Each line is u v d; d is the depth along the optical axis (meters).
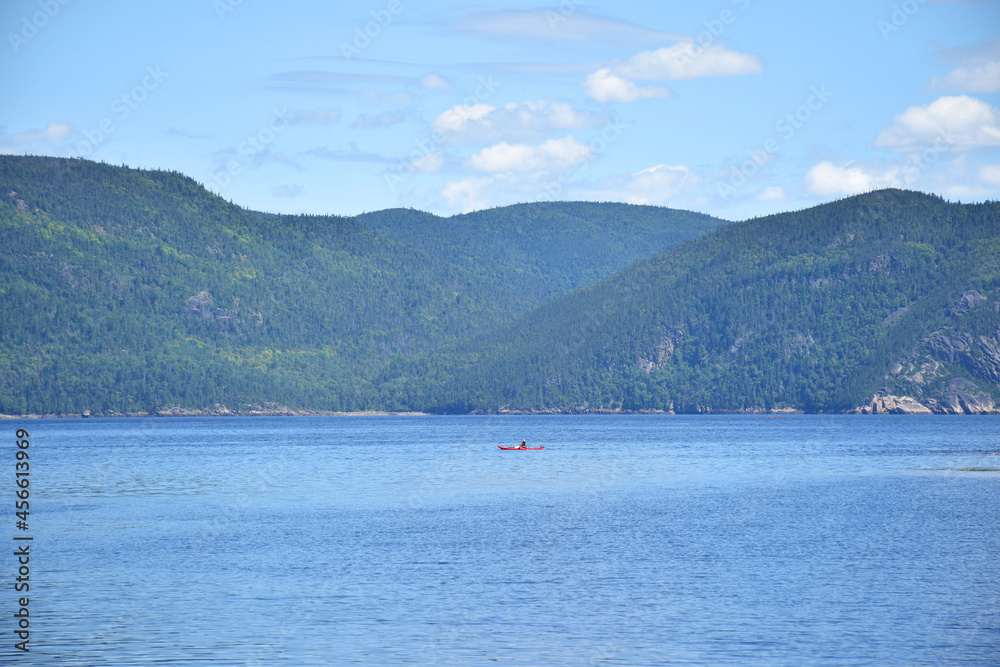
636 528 88.12
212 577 67.94
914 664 49.44
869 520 92.31
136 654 51.12
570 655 50.81
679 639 53.25
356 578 67.44
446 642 52.97
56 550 78.25
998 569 69.31
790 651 51.25
